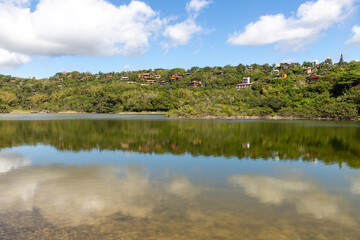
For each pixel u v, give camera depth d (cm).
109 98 13725
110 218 888
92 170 1573
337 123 5828
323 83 9869
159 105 12519
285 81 13050
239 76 18800
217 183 1311
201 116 8131
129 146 2498
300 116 7919
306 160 1880
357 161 1850
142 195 1124
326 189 1230
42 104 15450
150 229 802
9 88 18725
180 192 1166
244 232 789
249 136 3284
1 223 854
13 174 1483
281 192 1180
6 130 3956
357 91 7894
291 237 766
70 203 1032
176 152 2191
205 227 817
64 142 2752
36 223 853
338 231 809
